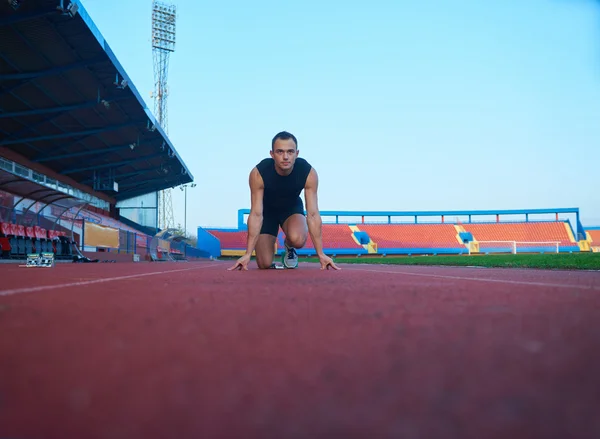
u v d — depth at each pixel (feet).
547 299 6.64
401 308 5.55
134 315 5.04
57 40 52.19
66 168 100.12
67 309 5.59
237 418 1.82
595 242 216.33
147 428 1.73
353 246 186.19
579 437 1.59
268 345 3.34
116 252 82.17
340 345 3.31
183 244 132.87
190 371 2.59
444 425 1.71
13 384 2.33
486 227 204.44
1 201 51.08
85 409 1.95
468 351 3.04
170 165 111.96
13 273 19.12
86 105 67.67
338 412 1.88
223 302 6.36
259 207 19.27
